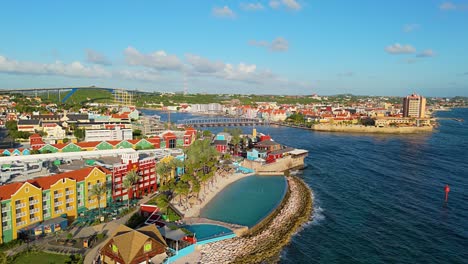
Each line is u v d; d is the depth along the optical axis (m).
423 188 179.62
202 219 129.88
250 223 129.62
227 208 146.12
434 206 153.25
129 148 197.50
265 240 116.94
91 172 129.12
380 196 167.38
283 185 185.00
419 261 106.94
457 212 145.88
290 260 105.44
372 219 138.62
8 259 90.81
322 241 118.81
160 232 109.31
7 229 102.31
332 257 108.12
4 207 101.56
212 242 112.31
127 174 140.12
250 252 107.94
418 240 120.50
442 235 124.38
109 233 110.38
